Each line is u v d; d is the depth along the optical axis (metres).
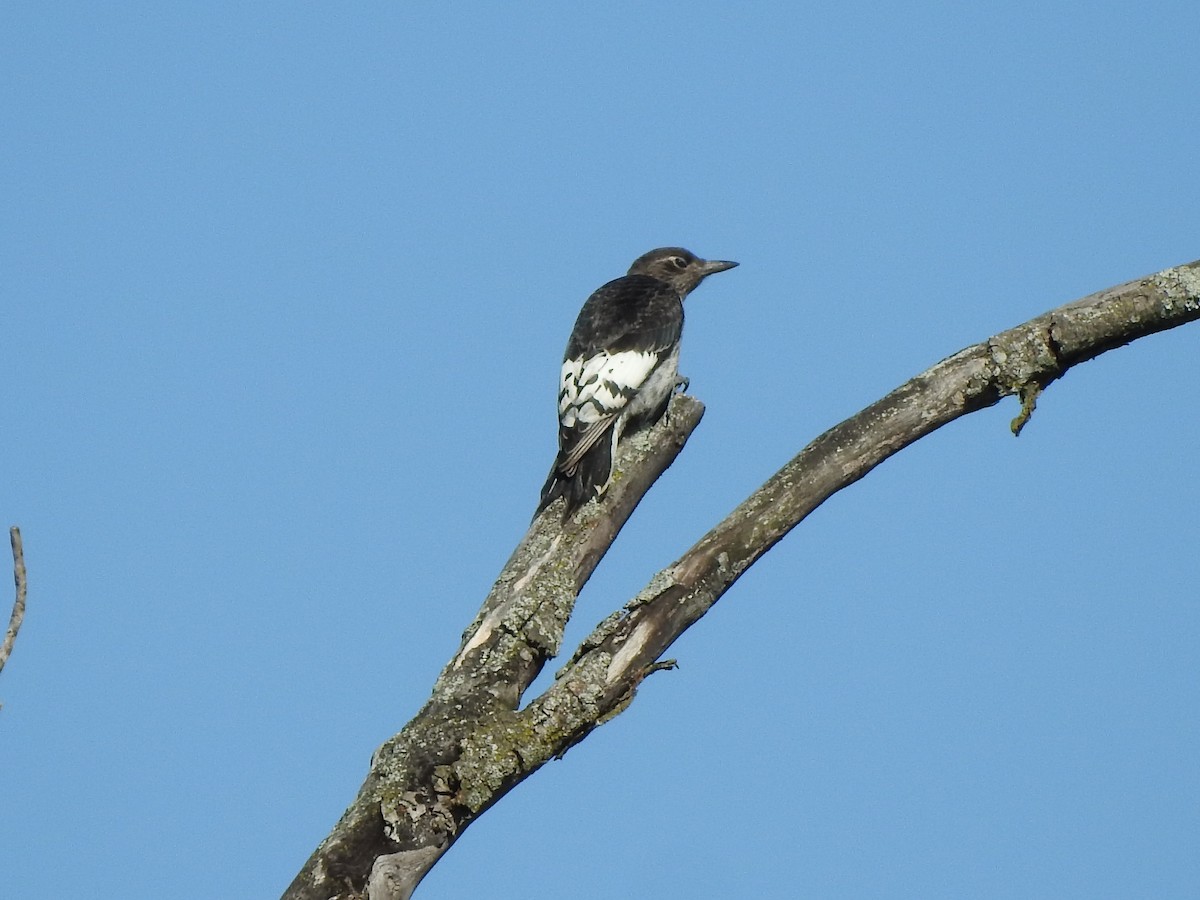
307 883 9.46
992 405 11.64
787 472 11.07
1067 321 11.48
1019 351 11.48
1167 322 11.57
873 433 11.22
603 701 10.10
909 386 11.45
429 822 9.69
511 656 10.87
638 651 10.30
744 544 10.77
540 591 11.44
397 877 9.52
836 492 11.20
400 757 9.91
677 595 10.49
